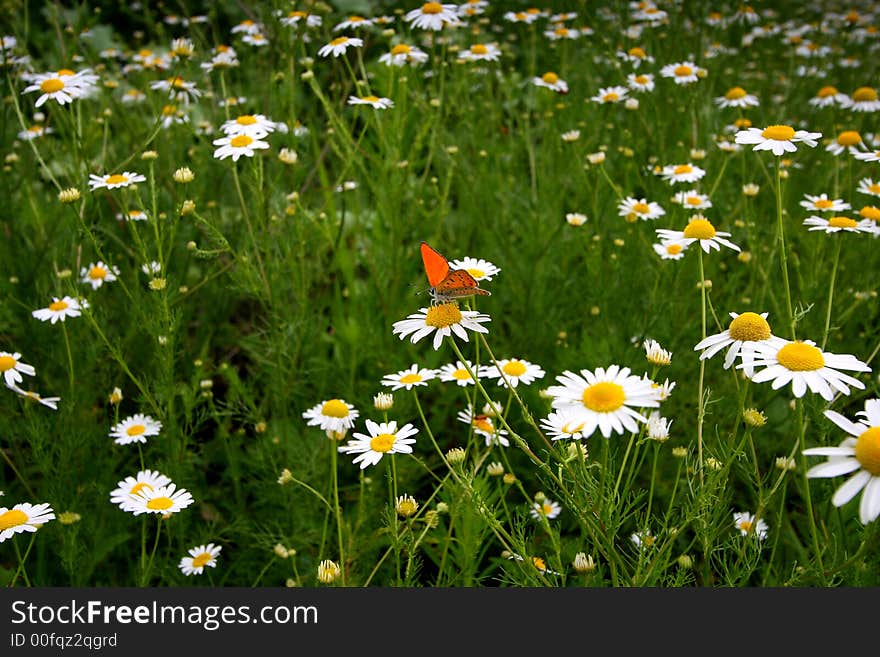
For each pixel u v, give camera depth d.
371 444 0.46
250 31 0.82
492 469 0.49
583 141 0.81
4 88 0.76
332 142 0.63
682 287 0.63
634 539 0.45
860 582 0.45
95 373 0.60
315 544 0.54
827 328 0.47
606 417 0.38
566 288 0.67
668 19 0.93
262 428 0.56
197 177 0.66
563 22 0.98
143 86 0.80
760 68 1.07
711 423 0.56
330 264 0.68
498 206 0.73
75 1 0.75
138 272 0.60
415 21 0.71
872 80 0.86
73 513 0.49
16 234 0.64
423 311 0.43
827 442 0.49
